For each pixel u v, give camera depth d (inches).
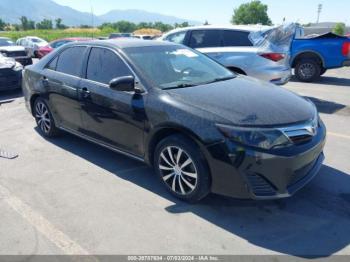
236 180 121.6
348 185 152.4
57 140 214.7
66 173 168.7
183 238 119.3
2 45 691.4
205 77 167.2
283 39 287.0
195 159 129.1
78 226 126.6
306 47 404.8
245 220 128.7
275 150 118.5
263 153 117.6
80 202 142.4
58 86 191.0
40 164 179.5
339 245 114.9
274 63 279.9
